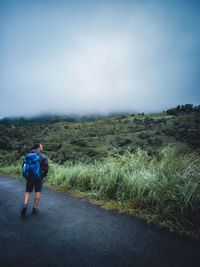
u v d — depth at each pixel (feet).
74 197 23.12
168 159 20.99
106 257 10.48
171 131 450.30
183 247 11.60
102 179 24.34
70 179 29.22
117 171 22.91
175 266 9.81
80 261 10.10
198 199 15.16
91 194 23.02
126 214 16.90
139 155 25.67
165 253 10.95
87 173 27.63
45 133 652.89
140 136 446.19
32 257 10.42
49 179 34.40
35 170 17.26
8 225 14.70
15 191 28.19
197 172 17.53
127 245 11.74
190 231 13.57
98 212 17.52
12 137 286.05
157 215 15.93
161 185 17.43
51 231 13.61
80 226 14.47
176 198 15.87
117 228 14.10
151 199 17.43
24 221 15.52
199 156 20.07
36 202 17.67
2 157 76.48
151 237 12.75
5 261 10.04
